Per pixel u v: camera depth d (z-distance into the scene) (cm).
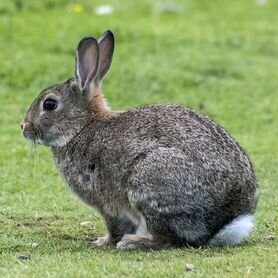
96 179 2566
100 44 2802
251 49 5350
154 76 4672
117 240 2598
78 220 2864
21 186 3209
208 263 2280
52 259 2364
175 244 2458
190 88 4603
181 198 2397
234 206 2420
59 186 3219
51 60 4809
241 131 4059
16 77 4572
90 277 2189
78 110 2645
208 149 2416
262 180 3344
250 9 6372
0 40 5097
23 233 2686
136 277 2184
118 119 2567
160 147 2425
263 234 2652
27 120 2691
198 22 5906
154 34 5425
